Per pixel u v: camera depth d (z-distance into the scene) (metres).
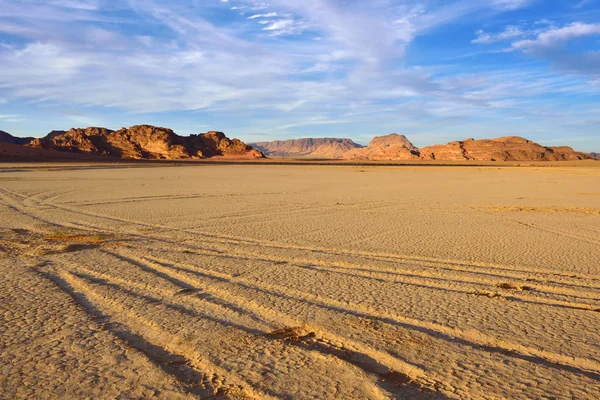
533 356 5.10
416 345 5.35
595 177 47.16
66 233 13.03
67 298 7.09
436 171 66.00
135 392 4.28
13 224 14.65
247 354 5.08
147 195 24.75
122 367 4.79
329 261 9.70
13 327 5.89
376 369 4.76
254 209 18.88
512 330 5.84
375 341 5.46
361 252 10.66
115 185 32.31
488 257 10.19
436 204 21.25
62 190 27.66
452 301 7.05
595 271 8.96
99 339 5.51
